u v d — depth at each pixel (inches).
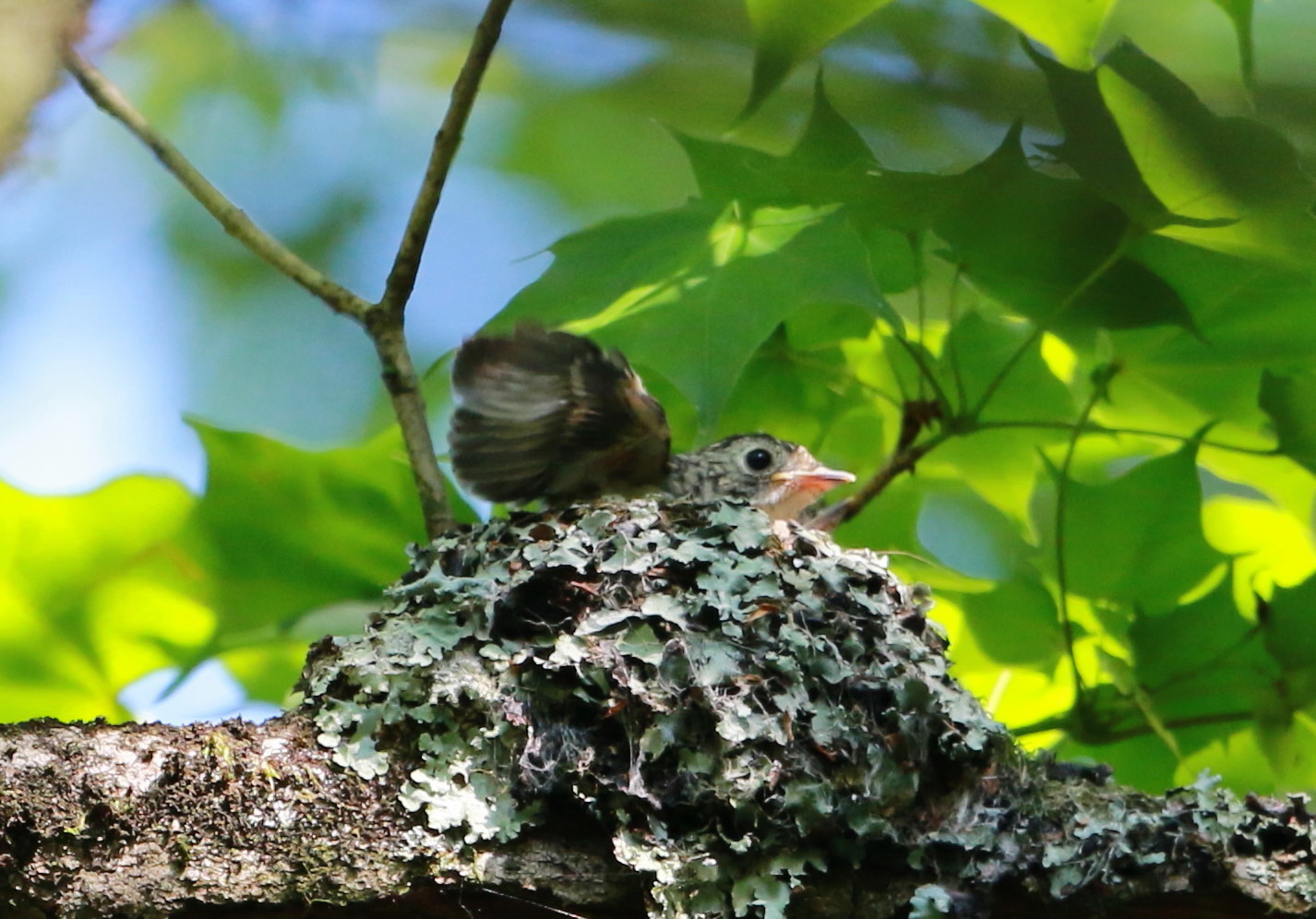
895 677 232.8
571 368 294.4
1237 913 213.3
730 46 537.0
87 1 172.6
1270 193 281.4
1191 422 345.4
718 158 320.8
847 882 212.2
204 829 200.4
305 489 326.3
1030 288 314.0
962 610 340.8
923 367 321.1
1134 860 213.3
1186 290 314.3
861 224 311.3
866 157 310.0
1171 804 222.2
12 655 325.7
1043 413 352.8
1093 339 322.3
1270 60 434.6
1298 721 317.1
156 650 332.2
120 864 196.5
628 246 311.4
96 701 329.1
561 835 211.5
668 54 545.0
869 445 365.4
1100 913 212.5
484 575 245.3
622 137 555.2
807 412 359.9
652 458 317.1
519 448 311.4
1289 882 214.2
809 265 294.8
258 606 326.6
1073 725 319.6
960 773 222.2
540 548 248.5
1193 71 435.8
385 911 203.2
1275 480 353.1
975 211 304.3
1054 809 219.9
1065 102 282.7
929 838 214.1
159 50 534.9
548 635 235.1
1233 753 339.9
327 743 209.9
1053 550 342.6
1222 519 383.6
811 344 352.2
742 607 240.2
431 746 212.4
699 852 209.9
